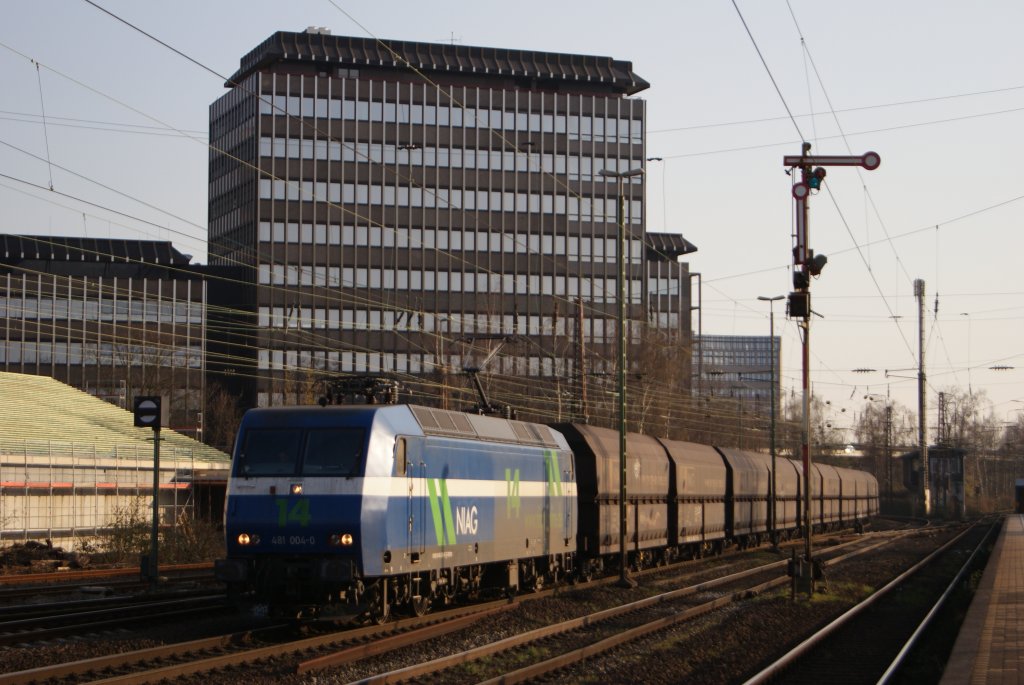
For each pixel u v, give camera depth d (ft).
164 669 59.26
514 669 66.39
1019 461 587.27
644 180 422.00
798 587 109.40
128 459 190.19
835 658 73.72
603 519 128.36
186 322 379.35
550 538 111.55
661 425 282.77
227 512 78.69
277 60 401.29
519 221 409.49
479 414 103.04
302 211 392.88
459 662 66.33
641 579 134.21
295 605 77.87
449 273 401.49
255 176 392.47
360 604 76.79
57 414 199.52
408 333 397.19
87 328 364.99
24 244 371.76
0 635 70.95
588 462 127.65
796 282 110.01
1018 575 128.26
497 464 98.63
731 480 180.45
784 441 406.00
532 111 412.98
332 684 59.57
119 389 350.84
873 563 163.63
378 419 79.77
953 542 221.87
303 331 390.42
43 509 170.71
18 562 142.20
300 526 77.05
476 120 398.21
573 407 271.28
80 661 61.93
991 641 73.82
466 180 405.39
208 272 404.98
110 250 384.88
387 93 399.44
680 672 67.21
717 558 176.04
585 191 417.08
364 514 76.84
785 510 215.31
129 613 88.63
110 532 156.97
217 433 348.38
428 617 84.94
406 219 399.24
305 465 78.13
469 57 414.62
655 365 309.83
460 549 90.17
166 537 155.33
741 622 91.04
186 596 103.19
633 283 423.23
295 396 350.02
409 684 59.98
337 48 403.95
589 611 97.45
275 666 64.03
